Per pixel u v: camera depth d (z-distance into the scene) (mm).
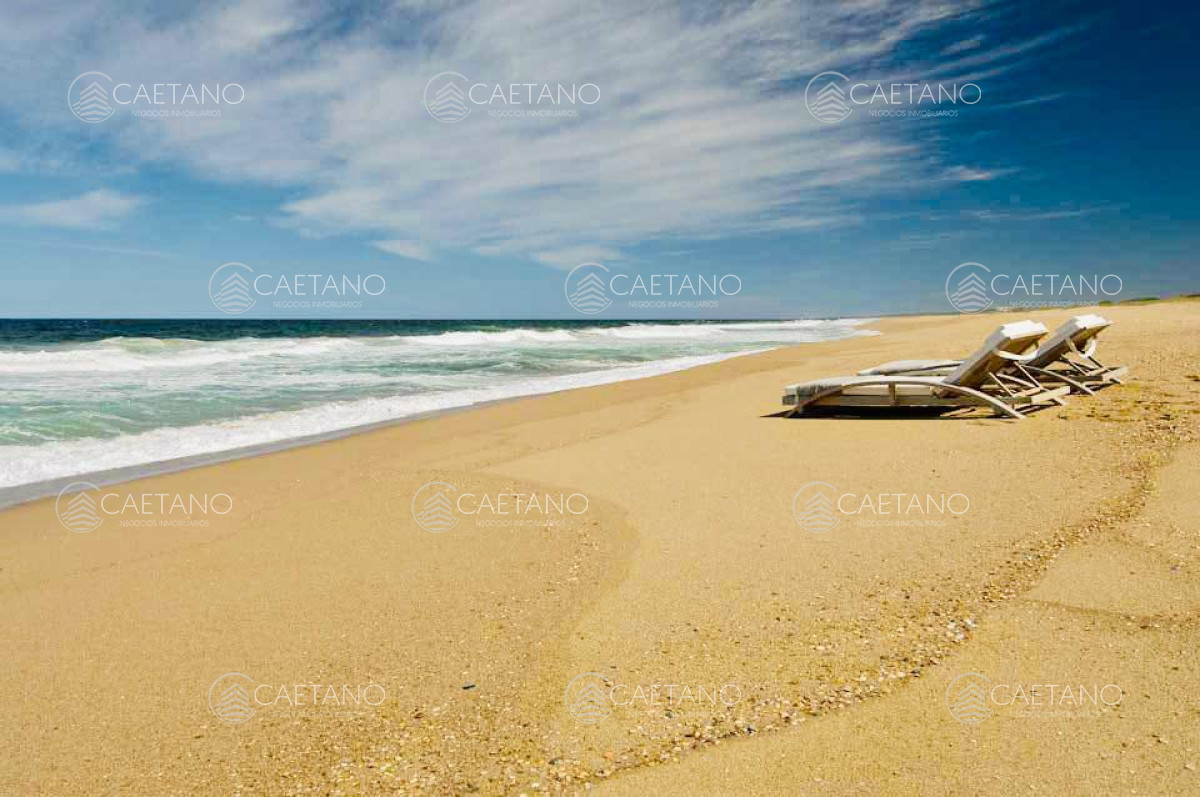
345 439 9984
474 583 4742
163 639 4105
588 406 12672
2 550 5641
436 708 3312
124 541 5820
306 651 3912
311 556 5363
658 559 4945
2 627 4305
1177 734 2768
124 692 3562
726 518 5711
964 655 3471
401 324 111312
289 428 10914
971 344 19875
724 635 3834
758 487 6512
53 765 3004
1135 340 15031
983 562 4531
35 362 21188
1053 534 4859
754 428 9367
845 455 7516
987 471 6516
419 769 2873
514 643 3893
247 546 5629
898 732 2932
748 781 2705
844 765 2760
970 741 2840
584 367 22109
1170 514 4926
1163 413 7965
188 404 13383
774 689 3301
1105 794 2500
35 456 8922
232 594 4699
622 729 3070
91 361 21516
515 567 4984
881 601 4109
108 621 4359
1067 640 3516
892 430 8633
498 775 2814
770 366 19328
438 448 9172
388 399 14289
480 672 3613
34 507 6793
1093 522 4984
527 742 3018
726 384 15062
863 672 3393
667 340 40938
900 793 2586
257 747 3078
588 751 2936
